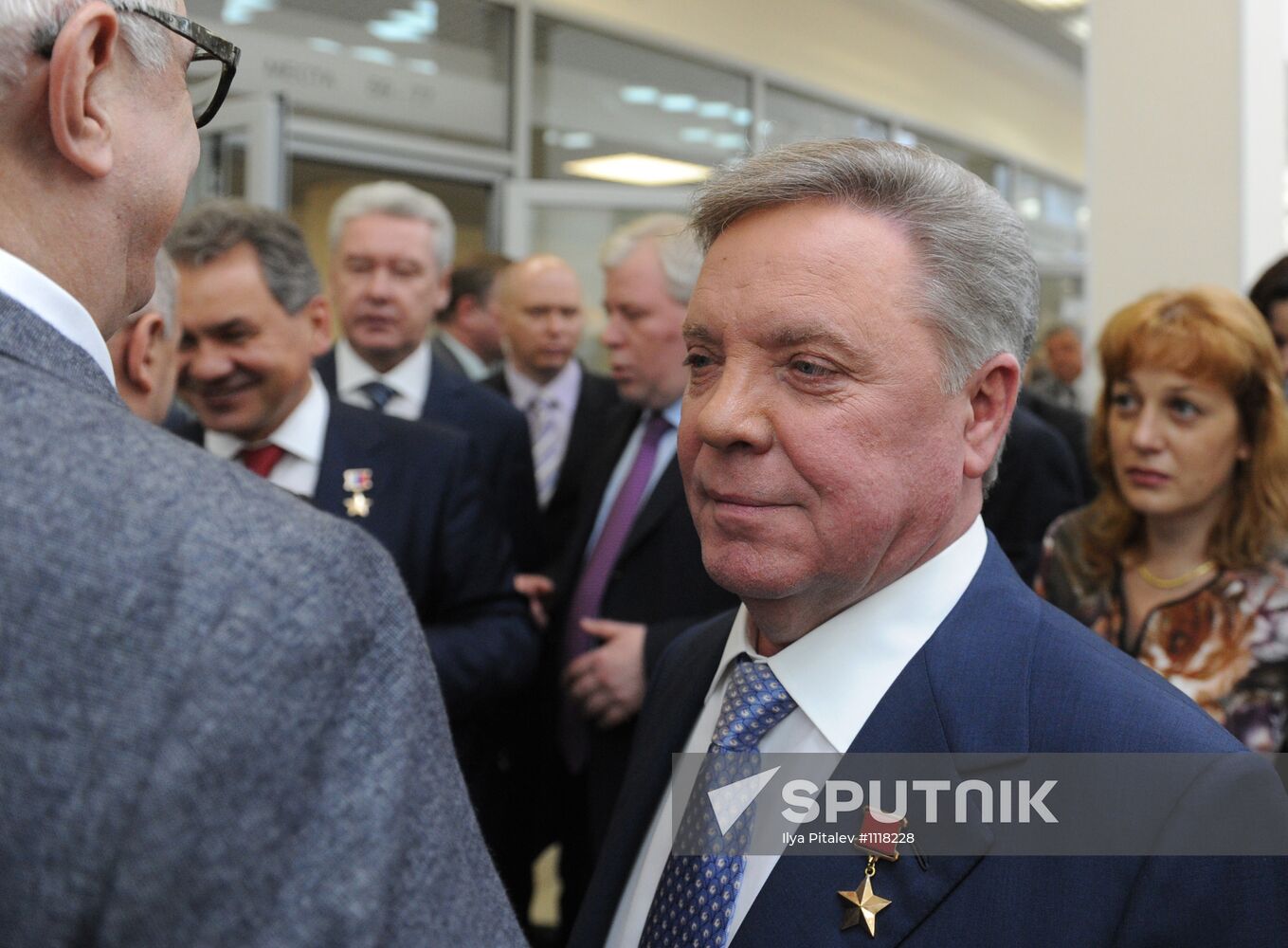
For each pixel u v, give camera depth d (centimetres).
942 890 84
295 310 195
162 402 162
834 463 87
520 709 249
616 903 111
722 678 109
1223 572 177
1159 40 391
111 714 54
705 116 702
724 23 700
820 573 90
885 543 90
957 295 89
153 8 75
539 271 379
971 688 90
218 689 55
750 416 88
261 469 206
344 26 532
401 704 62
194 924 53
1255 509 175
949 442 92
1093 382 409
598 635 207
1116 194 402
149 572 56
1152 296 187
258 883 54
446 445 215
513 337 383
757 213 92
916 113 870
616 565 221
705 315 92
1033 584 277
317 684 58
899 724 90
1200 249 385
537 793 255
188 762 54
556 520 332
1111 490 192
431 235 296
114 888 52
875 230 88
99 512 57
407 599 66
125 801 53
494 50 600
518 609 220
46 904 52
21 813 53
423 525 208
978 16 889
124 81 74
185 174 79
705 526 94
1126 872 80
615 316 238
